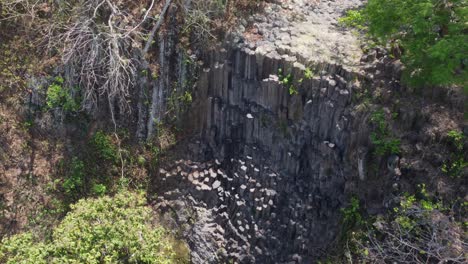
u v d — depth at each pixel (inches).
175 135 748.0
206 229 717.9
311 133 648.4
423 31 541.3
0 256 547.8
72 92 725.3
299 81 630.5
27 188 709.3
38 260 512.7
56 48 703.1
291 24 703.1
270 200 689.0
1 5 717.3
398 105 591.5
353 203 620.7
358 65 626.5
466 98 563.5
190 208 733.9
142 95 729.0
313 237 665.6
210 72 695.1
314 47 658.2
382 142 589.0
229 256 709.9
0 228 689.0
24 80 717.3
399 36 596.7
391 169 585.3
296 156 667.4
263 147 692.1
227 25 690.2
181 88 720.3
